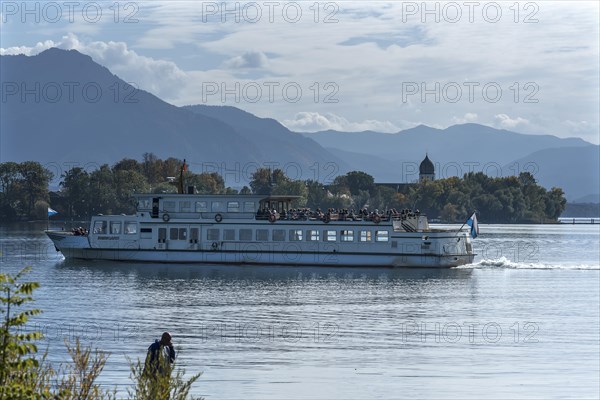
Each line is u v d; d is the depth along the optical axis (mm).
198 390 111250
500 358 133500
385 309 184375
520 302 197250
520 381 118812
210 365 126375
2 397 58281
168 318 168125
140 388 75688
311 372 122062
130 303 188125
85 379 73562
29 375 61594
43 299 193000
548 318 174000
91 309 178875
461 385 115812
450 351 139000
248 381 116750
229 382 115938
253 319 168125
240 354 134250
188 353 134750
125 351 134500
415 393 112188
